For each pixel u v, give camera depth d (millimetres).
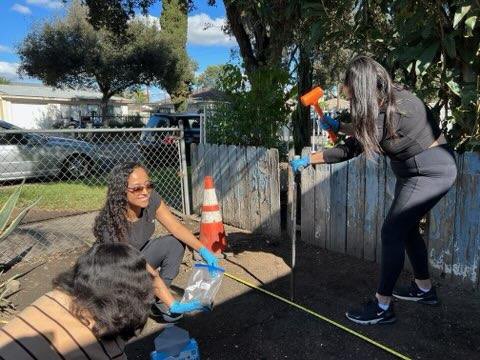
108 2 10094
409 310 3025
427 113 2600
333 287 3447
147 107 44875
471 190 3145
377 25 3902
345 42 4133
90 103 36344
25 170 8500
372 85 2436
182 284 3605
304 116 5891
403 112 2490
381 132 2537
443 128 3555
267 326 2902
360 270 3742
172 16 27703
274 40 5684
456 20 2842
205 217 4219
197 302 2324
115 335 1253
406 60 3240
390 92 2473
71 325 1203
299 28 5121
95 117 30031
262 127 5504
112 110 37625
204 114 6094
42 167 8641
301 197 4504
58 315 1215
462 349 2574
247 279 3666
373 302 2906
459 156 3174
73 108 35781
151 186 2594
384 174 3662
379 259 3848
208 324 2949
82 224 5715
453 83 3213
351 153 2947
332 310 3080
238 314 3076
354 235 4016
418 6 3314
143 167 2641
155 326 2910
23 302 3381
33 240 4977
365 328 2824
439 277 3449
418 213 2693
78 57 25125
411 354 2539
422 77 3422
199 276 2555
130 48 25750
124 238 2623
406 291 3135
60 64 25000
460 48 3174
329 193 4180
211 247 4180
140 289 1267
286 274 3740
